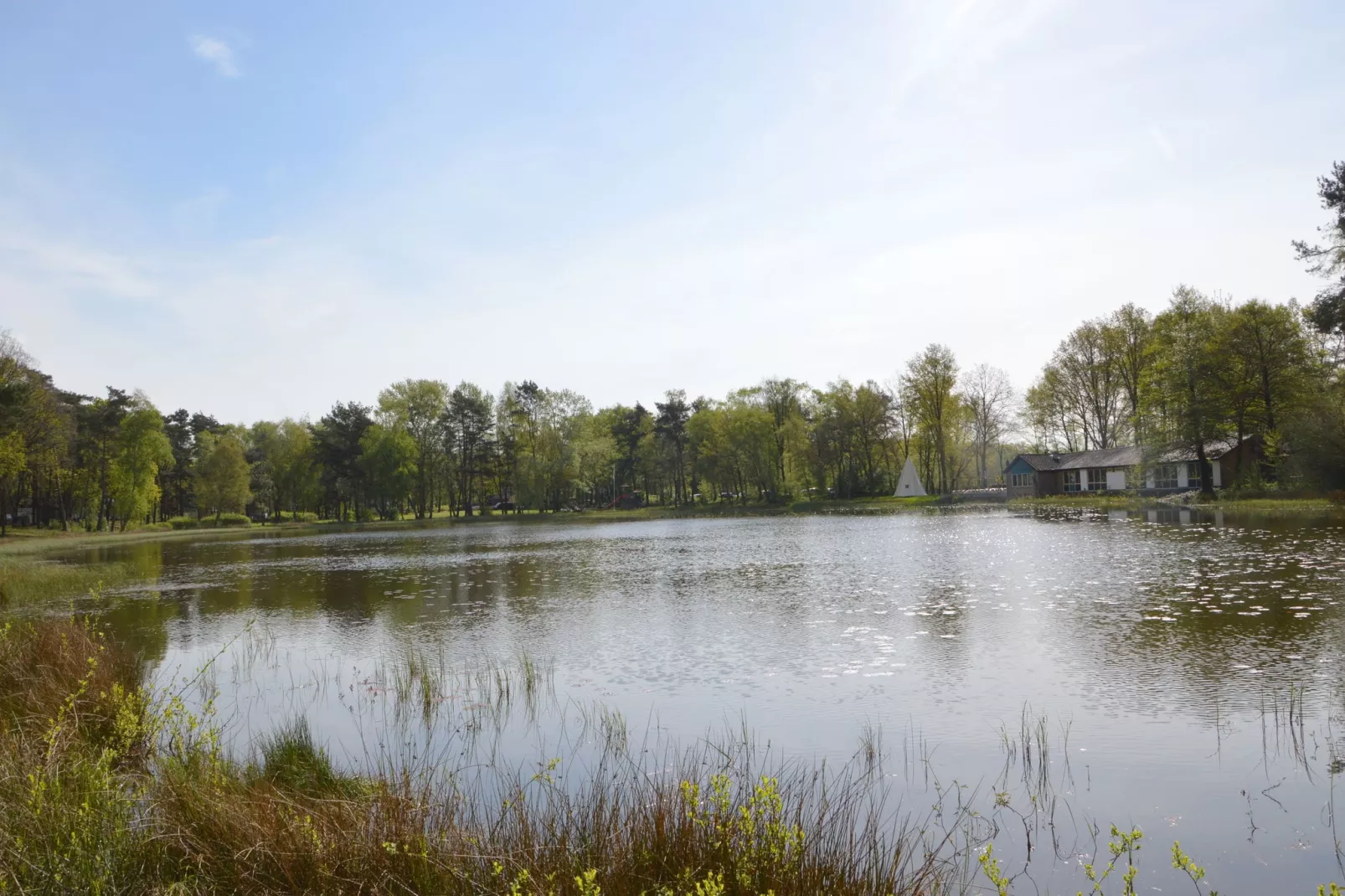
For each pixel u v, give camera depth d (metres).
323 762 9.55
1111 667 13.50
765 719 11.41
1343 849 7.05
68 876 5.34
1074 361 82.38
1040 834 7.50
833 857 5.80
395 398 101.06
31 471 73.12
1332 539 29.92
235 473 101.19
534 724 11.66
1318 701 11.24
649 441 118.31
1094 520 48.84
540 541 53.44
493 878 5.55
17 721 8.91
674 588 26.22
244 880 5.66
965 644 15.69
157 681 15.05
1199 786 8.54
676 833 5.82
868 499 96.50
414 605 24.33
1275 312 54.47
